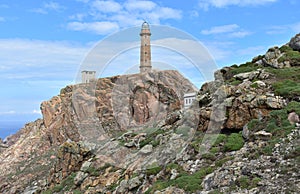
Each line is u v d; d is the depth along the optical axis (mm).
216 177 17203
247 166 17141
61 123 46906
